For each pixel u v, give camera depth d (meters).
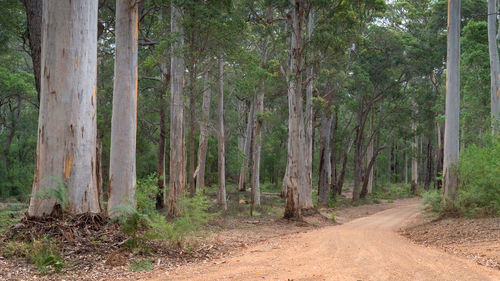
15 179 35.06
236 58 19.59
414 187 49.97
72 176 8.66
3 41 24.19
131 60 12.30
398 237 13.21
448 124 18.11
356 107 37.59
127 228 8.09
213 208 23.30
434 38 34.06
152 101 26.11
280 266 7.13
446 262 7.76
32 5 11.59
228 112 44.34
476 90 30.58
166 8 22.25
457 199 16.88
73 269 6.59
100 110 22.80
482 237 11.12
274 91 32.22
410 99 42.25
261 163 61.31
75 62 8.73
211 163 45.53
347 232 14.23
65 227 8.14
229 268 6.97
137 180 14.45
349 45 22.42
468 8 33.16
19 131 45.72
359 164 37.84
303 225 18.80
